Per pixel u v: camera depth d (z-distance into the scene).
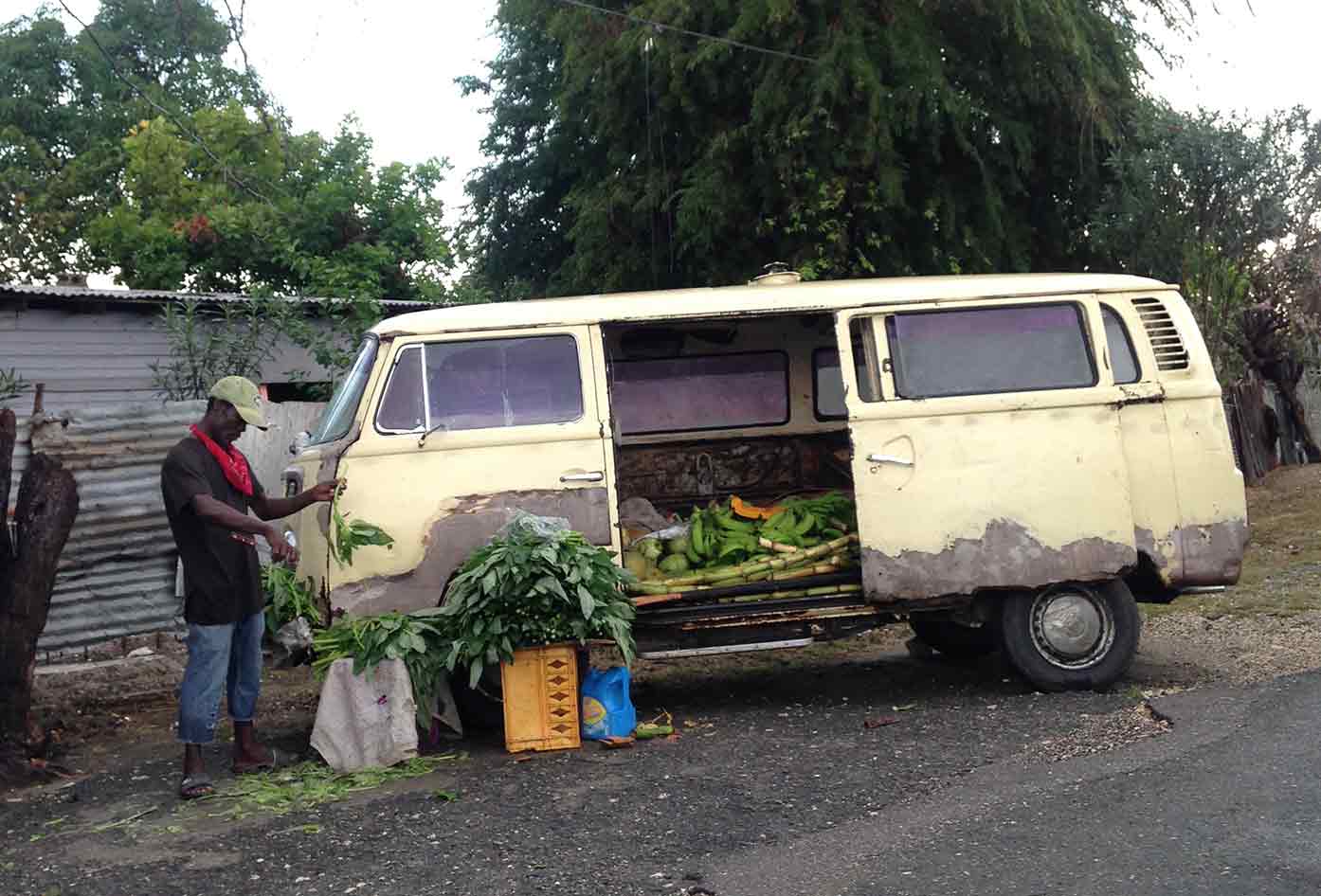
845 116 15.99
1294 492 17.03
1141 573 7.60
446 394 7.13
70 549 9.02
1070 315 7.58
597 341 7.27
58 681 8.77
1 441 6.68
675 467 9.01
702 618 7.36
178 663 9.24
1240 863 4.41
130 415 9.22
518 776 6.12
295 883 4.77
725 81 16.64
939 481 7.30
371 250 21.61
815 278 15.75
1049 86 16.53
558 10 18.41
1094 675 7.46
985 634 8.87
